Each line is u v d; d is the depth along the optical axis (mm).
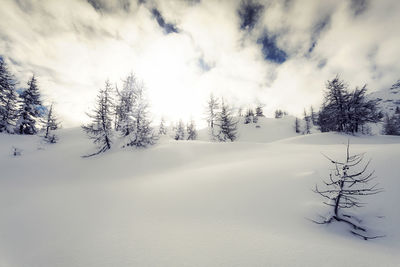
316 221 3672
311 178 5258
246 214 4164
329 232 3352
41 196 7133
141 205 5199
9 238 3926
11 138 23516
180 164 11531
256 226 3646
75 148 17734
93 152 15953
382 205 3754
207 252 2900
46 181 9953
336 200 3613
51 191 7883
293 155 8891
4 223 4695
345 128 27203
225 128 27891
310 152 9086
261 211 4223
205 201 5020
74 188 8219
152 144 16781
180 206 4887
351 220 3469
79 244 3412
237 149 13875
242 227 3637
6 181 10008
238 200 4848
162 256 2869
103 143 17062
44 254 3203
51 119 31484
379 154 5961
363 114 24531
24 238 3885
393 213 3510
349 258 2551
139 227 3918
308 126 54781
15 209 5770
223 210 4441
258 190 5207
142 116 17047
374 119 24297
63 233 3955
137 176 9875
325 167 5840
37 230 4199
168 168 10953
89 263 2840
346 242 3014
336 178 5004
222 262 2646
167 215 4441
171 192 5992
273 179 5707
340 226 3461
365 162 5566
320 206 4055
